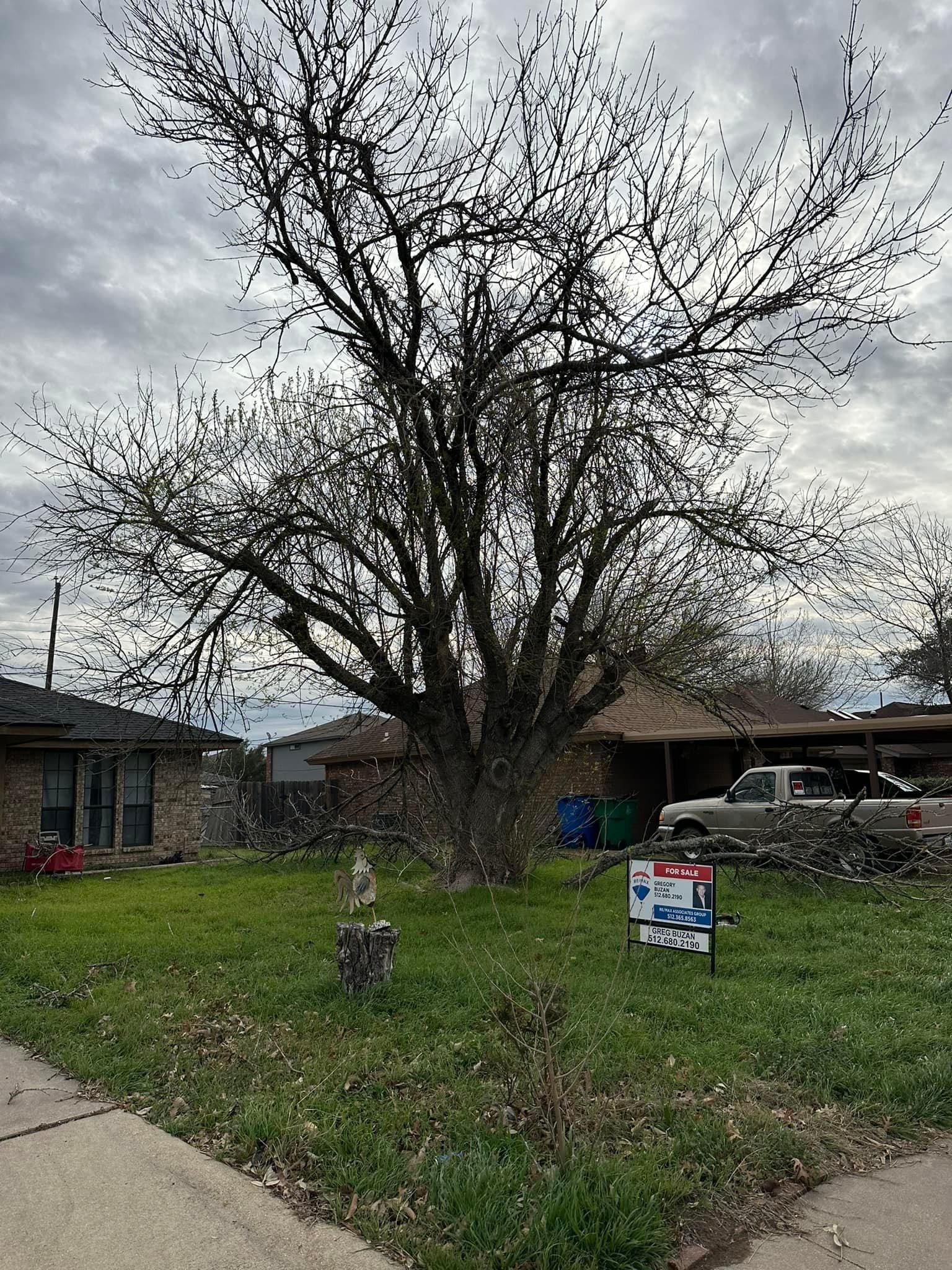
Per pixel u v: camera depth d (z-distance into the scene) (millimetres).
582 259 10633
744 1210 3891
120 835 19484
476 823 12406
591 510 11898
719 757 23562
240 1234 3688
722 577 11680
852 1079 5207
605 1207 3650
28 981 8070
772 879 12523
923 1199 3967
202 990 7543
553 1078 4340
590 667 14367
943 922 9836
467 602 11773
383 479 11102
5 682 19453
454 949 8516
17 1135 4723
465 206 10992
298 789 25203
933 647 31500
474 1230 3609
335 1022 6488
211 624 10773
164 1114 4980
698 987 7129
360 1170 4184
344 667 11898
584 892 11914
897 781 15398
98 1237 3662
